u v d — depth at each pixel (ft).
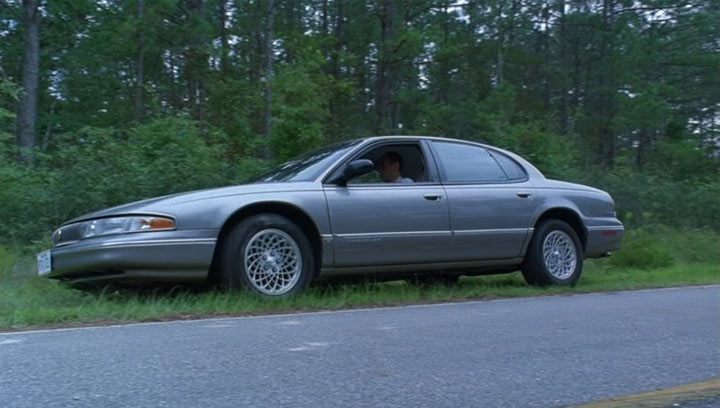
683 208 56.49
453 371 12.72
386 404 10.78
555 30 113.50
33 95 73.56
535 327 17.11
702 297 23.44
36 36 74.90
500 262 24.72
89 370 12.43
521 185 25.54
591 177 58.18
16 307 19.24
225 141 57.11
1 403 10.52
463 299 22.75
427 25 94.32
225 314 18.70
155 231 19.12
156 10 75.56
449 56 90.99
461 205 23.68
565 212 26.32
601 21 108.27
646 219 51.93
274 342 14.99
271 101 59.88
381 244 22.09
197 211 19.65
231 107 62.95
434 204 23.13
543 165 62.59
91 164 38.40
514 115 90.22
